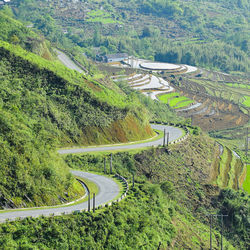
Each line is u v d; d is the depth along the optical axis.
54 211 76.25
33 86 125.56
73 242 72.44
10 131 84.12
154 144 135.62
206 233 109.06
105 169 108.62
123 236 81.38
